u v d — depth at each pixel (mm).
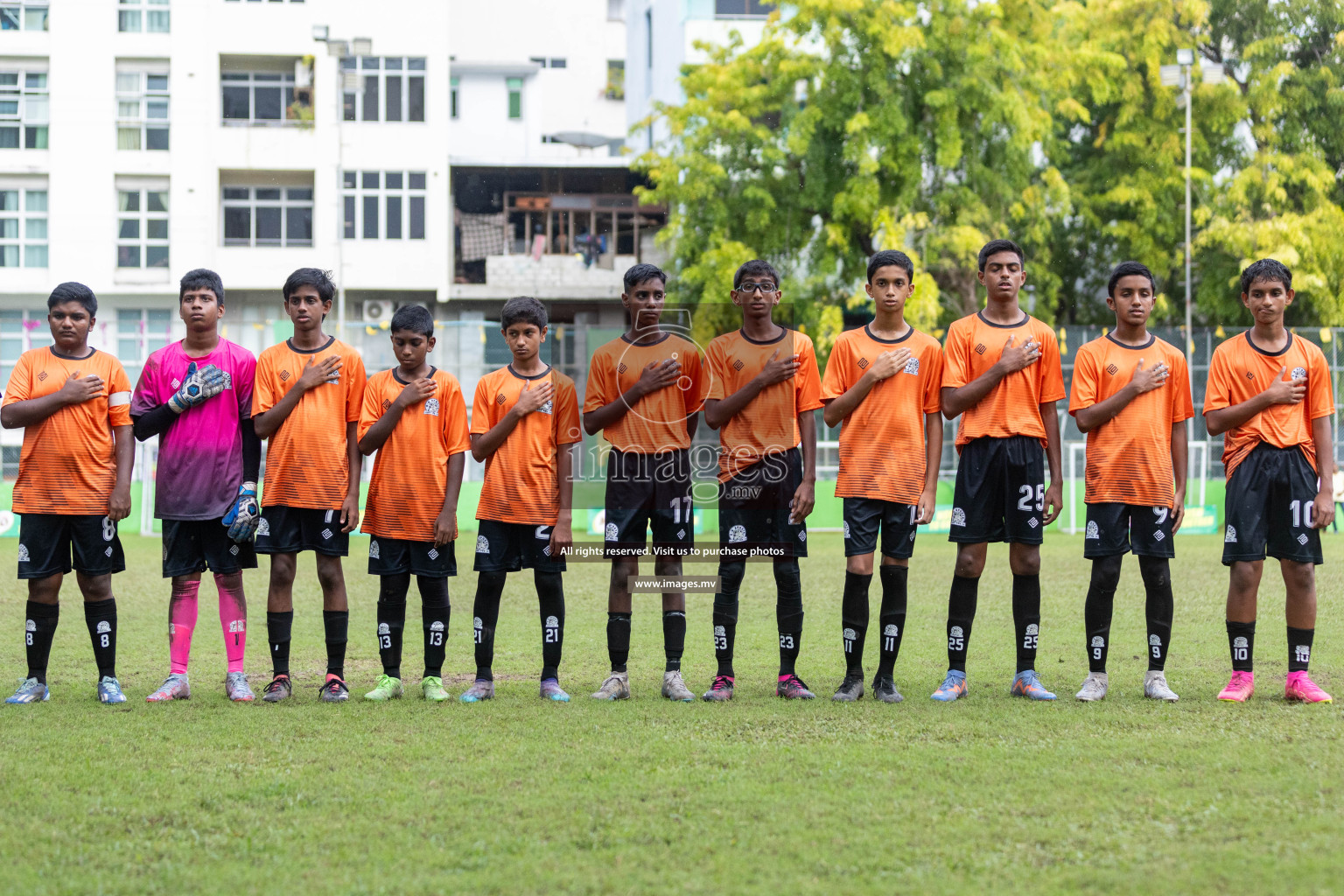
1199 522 17344
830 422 5746
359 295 27562
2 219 26188
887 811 3766
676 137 25469
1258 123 22875
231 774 4223
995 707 5371
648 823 3668
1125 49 22969
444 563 5867
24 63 26156
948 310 21984
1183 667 6523
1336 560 12250
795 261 22078
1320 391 5672
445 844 3508
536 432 5754
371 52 25016
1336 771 4156
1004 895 3090
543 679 5816
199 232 26453
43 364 5711
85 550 5625
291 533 5762
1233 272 21984
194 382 5695
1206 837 3494
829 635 7844
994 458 5688
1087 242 24141
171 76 26328
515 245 28250
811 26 20844
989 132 20719
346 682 6215
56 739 4742
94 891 3164
